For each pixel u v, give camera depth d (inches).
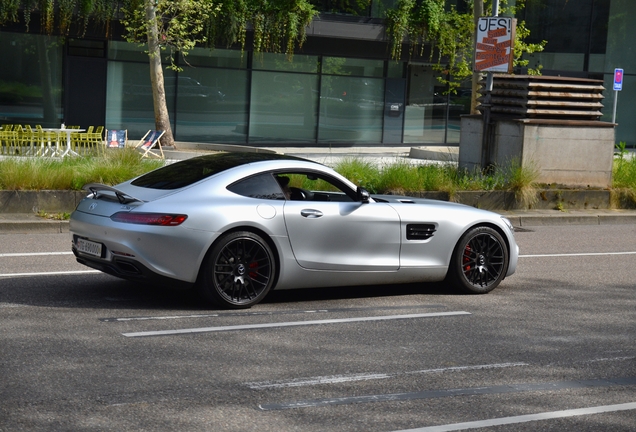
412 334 285.1
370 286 367.6
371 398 214.7
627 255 492.4
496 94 693.9
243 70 1131.3
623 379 241.3
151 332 270.4
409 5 1115.3
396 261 337.4
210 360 242.7
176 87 1095.0
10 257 398.9
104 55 1043.9
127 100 1066.1
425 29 1122.7
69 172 542.0
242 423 192.4
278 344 264.2
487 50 662.5
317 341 270.2
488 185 652.1
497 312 326.0
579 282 398.9
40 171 530.9
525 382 234.5
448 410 207.8
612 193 682.2
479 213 359.6
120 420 190.9
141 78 1070.4
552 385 232.7
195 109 1111.0
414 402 213.0
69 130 823.7
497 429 195.6
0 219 490.0
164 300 317.7
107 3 976.9
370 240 330.0
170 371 230.1
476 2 960.3
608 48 1304.1
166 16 976.9
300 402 209.3
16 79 1003.3
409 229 339.9
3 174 522.3
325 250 320.8
